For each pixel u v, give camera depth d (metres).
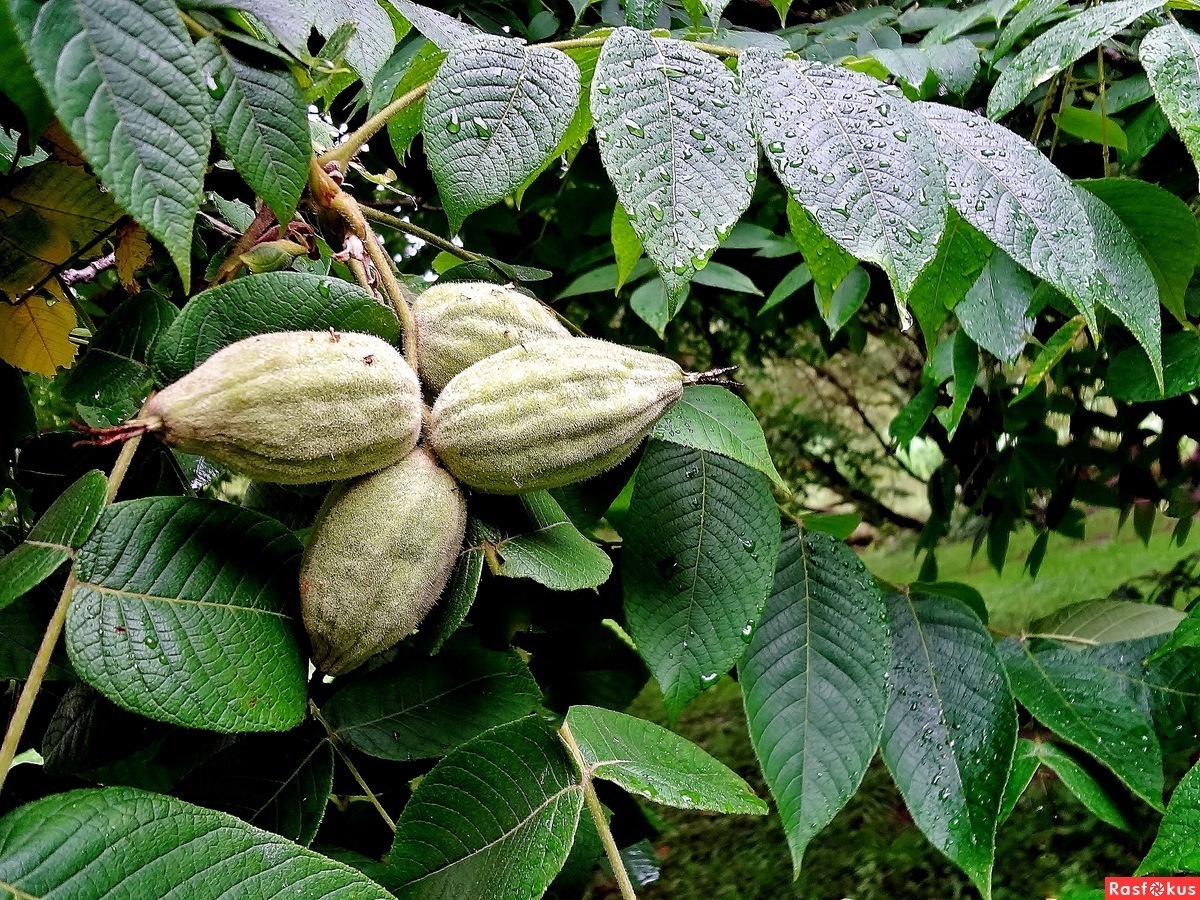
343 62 0.25
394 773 0.30
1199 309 0.43
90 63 0.17
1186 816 0.26
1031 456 0.66
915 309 0.34
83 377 0.25
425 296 0.27
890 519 1.15
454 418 0.23
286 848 0.19
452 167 0.23
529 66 0.24
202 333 0.23
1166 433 0.62
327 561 0.22
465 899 0.24
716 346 0.85
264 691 0.22
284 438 0.21
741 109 0.23
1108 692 0.36
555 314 0.31
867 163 0.23
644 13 0.28
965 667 0.34
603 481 0.34
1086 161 0.53
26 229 0.26
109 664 0.20
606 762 0.25
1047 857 0.80
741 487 0.32
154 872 0.18
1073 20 0.32
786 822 0.31
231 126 0.21
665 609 0.31
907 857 0.88
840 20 0.55
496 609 0.36
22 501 0.27
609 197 0.63
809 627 0.33
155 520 0.21
